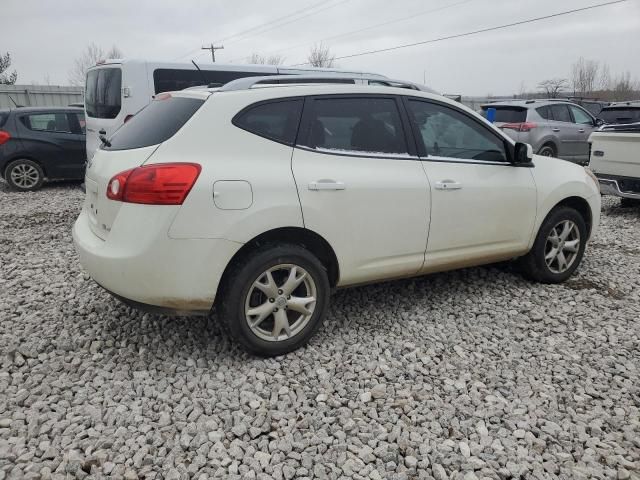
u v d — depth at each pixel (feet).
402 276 12.46
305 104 10.97
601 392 9.86
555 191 14.40
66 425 8.58
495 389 9.92
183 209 9.39
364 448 8.20
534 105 39.04
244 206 9.82
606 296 14.49
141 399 9.33
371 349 11.28
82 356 10.84
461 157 12.96
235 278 10.00
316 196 10.57
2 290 14.39
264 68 27.68
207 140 9.90
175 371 10.34
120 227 9.64
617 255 18.40
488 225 13.28
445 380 10.13
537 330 12.37
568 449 8.29
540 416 9.11
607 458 8.05
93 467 7.66
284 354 10.93
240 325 10.24
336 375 10.28
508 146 13.73
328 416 9.05
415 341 11.72
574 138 40.37
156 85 25.46
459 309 13.42
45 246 19.13
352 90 11.63
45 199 29.30
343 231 11.02
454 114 13.08
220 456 7.98
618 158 24.80
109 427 8.59
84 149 33.22
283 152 10.52
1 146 31.22
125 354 10.91
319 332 12.05
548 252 14.96
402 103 12.26
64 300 13.66
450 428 8.77
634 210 27.45
